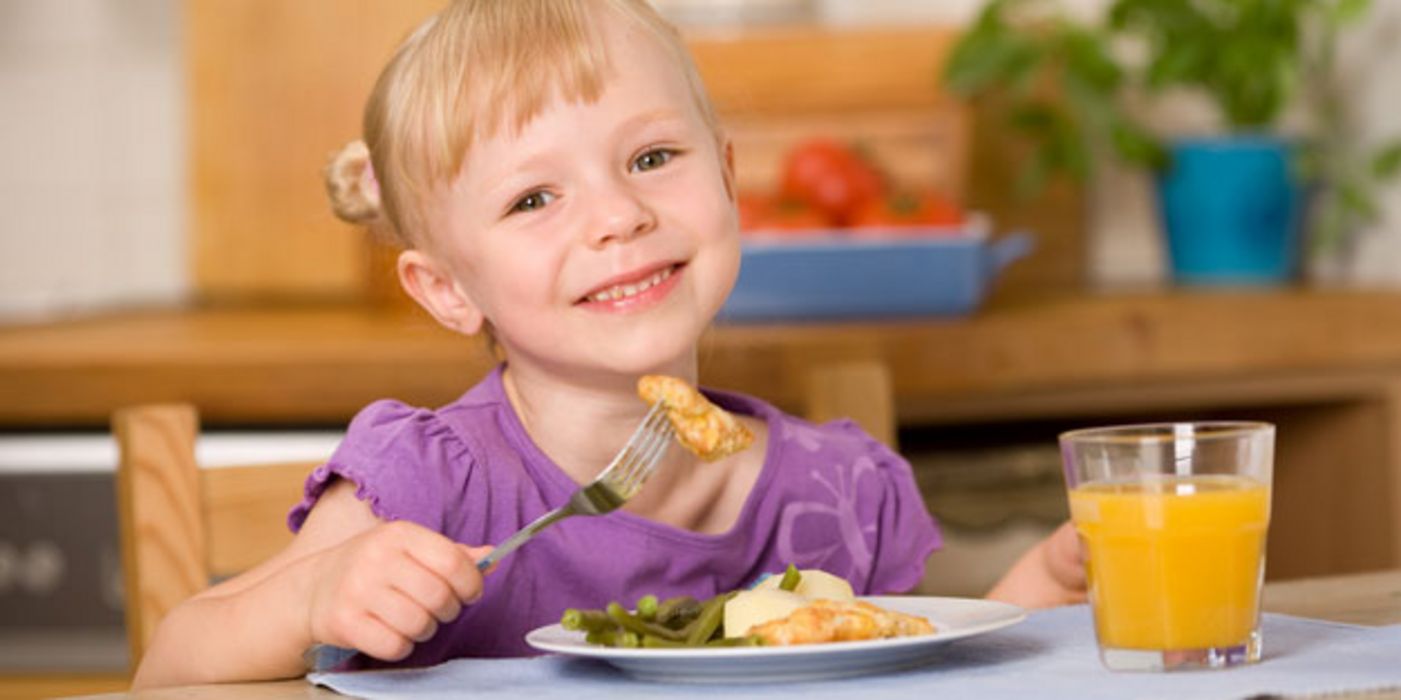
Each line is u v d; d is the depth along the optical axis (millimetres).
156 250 3645
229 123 3473
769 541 1561
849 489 1607
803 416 2529
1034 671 1107
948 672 1118
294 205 3453
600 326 1396
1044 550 1482
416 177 1463
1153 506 1079
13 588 2686
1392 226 3217
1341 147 3332
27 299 3457
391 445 1432
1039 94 3355
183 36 3557
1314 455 2982
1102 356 2699
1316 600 1366
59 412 2650
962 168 3141
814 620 1106
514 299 1414
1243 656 1098
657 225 1396
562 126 1385
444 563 1169
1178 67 3164
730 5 3309
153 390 2619
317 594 1214
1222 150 3203
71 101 3643
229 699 1147
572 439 1472
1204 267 3271
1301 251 3355
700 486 1527
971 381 2602
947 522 2775
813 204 2900
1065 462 1138
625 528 1460
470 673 1187
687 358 1465
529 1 1416
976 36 3143
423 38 1469
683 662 1101
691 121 1430
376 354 2564
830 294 2729
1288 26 3156
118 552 2664
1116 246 3467
